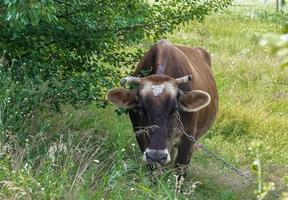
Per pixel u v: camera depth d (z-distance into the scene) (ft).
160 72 22.17
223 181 24.44
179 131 21.44
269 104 38.83
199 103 21.24
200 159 26.76
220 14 66.28
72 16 24.84
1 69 22.90
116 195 17.85
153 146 19.80
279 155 30.22
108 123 26.99
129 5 25.18
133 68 26.86
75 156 20.10
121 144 22.68
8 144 19.21
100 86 25.04
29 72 24.20
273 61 47.75
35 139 20.79
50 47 25.89
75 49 26.05
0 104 21.21
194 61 26.48
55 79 24.76
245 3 75.41
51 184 17.33
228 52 51.01
